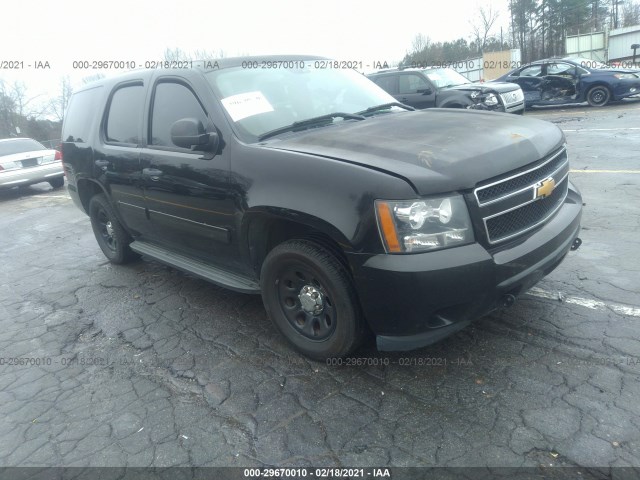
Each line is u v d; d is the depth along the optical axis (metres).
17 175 12.25
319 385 3.12
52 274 5.71
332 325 3.15
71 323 4.37
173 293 4.75
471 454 2.46
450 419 2.71
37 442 2.90
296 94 4.01
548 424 2.59
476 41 37.38
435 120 3.60
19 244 7.33
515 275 2.81
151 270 5.42
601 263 4.36
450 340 3.41
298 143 3.29
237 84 3.83
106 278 5.34
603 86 14.55
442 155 2.83
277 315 3.46
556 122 12.80
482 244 2.73
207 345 3.74
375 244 2.70
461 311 2.77
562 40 40.44
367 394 2.98
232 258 3.68
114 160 4.58
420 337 2.82
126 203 4.63
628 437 2.46
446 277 2.62
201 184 3.59
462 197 2.69
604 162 7.96
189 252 4.21
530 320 3.55
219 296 4.57
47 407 3.22
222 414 2.96
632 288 3.86
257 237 3.42
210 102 3.64
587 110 14.59
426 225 2.63
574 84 14.98
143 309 4.47
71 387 3.41
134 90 4.53
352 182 2.77
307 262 3.07
